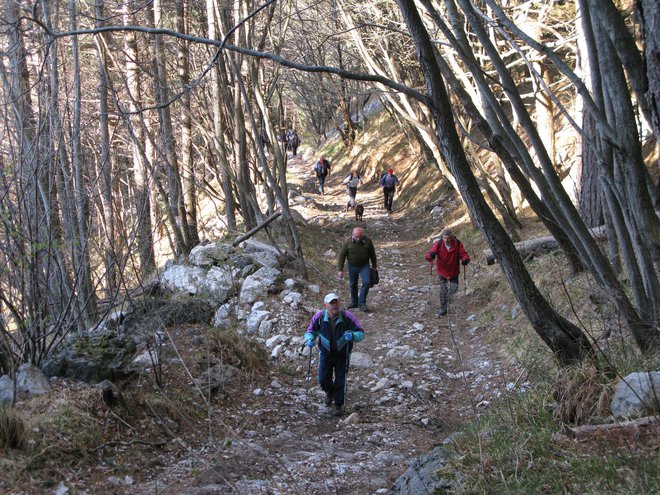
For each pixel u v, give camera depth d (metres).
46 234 6.28
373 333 10.27
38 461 4.44
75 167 7.27
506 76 5.12
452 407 7.08
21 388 5.35
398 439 6.18
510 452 4.23
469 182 4.88
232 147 15.53
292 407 7.15
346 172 36.34
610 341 5.76
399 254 17.50
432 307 11.43
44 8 7.38
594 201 10.74
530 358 7.04
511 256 4.95
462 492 3.96
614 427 3.98
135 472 4.85
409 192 26.12
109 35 11.93
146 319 7.02
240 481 4.71
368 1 15.54
